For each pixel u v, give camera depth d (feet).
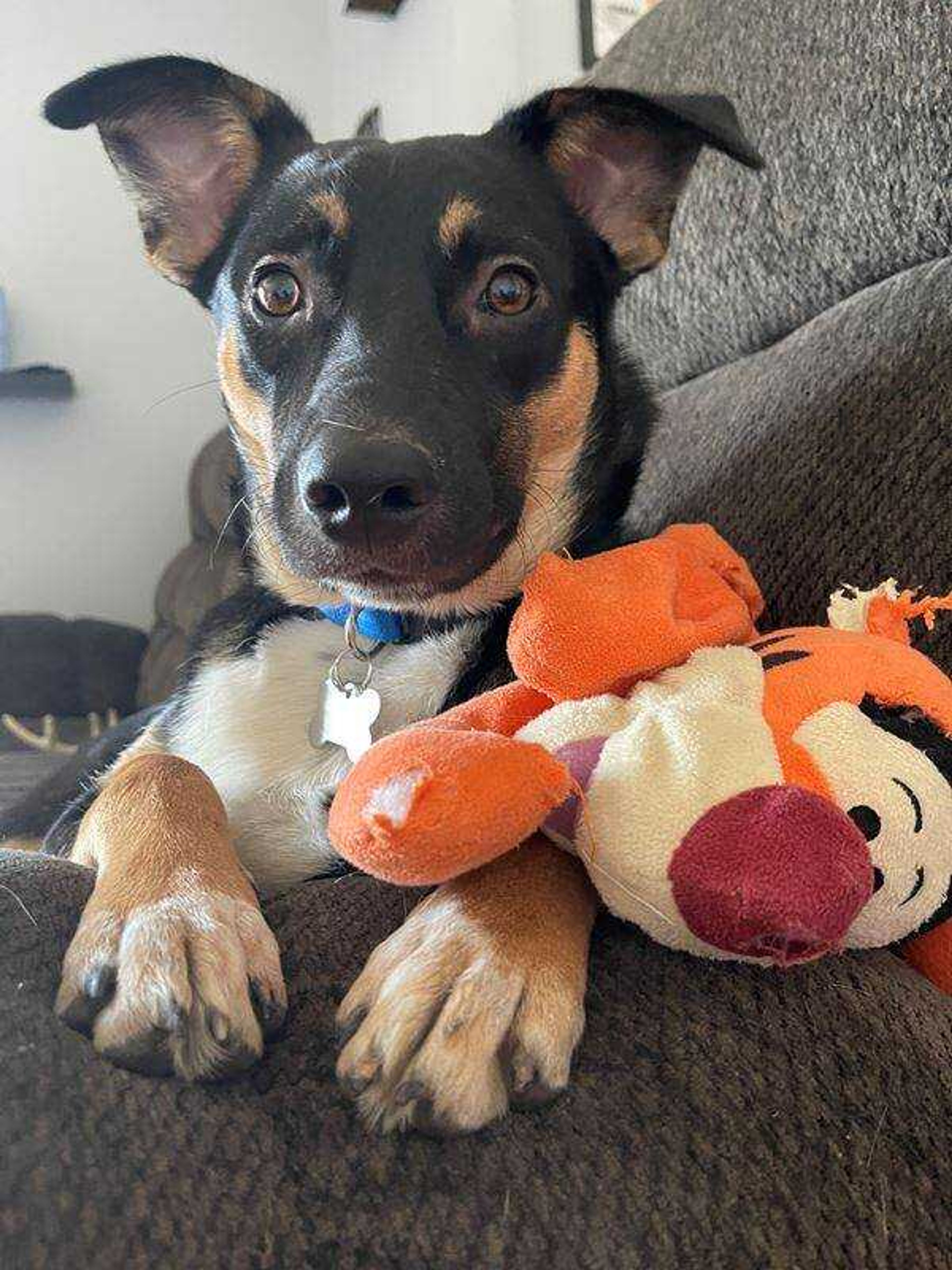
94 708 5.20
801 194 1.93
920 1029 0.90
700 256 2.20
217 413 6.23
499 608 1.59
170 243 1.87
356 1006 0.88
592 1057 0.86
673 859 0.84
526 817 0.86
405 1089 0.80
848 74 1.81
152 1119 0.79
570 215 1.73
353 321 1.47
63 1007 0.86
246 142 1.81
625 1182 0.79
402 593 1.39
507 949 0.89
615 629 1.00
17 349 5.96
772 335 2.14
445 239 1.53
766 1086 0.84
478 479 1.38
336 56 6.13
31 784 3.54
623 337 2.46
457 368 1.48
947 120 1.64
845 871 0.81
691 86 2.18
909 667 1.00
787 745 0.90
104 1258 0.72
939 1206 0.82
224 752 1.62
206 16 6.09
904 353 1.62
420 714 1.55
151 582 6.23
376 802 0.86
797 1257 0.78
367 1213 0.77
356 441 1.27
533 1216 0.77
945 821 0.91
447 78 4.17
